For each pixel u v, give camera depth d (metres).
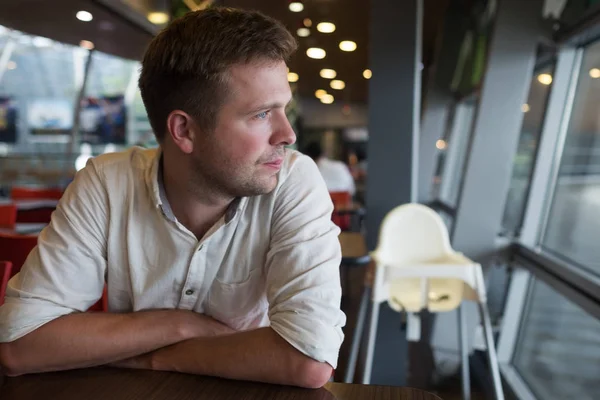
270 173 0.89
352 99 14.17
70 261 0.96
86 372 0.88
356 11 5.45
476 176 3.19
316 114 16.06
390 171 3.01
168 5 5.79
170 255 0.99
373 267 2.15
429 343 3.58
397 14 2.91
